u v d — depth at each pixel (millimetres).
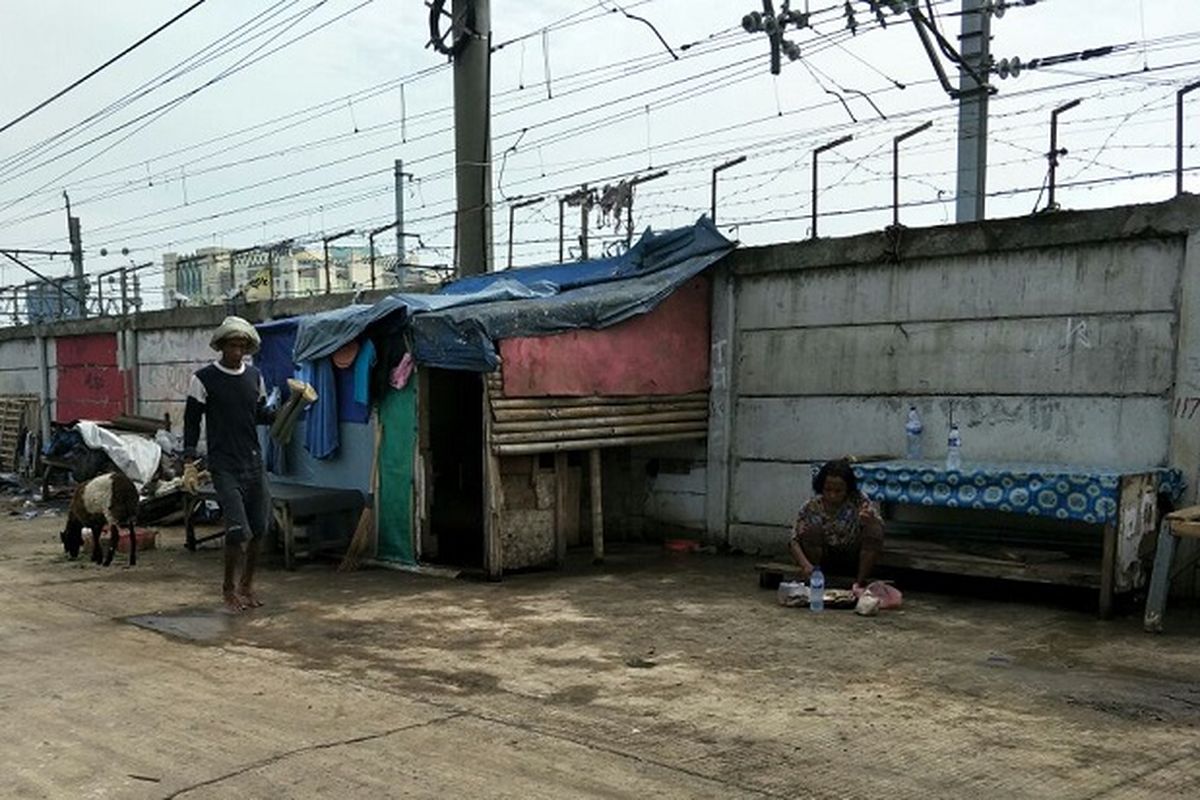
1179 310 7148
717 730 4441
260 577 8375
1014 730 4406
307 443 9664
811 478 9125
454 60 12648
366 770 3979
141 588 7898
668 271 9484
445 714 4684
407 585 8008
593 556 9367
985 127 11453
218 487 7000
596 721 4574
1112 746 4195
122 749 4238
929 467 7508
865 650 5852
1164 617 6637
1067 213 7625
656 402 9398
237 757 4133
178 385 16516
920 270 8484
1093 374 7594
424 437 8672
